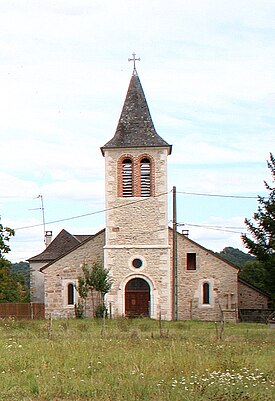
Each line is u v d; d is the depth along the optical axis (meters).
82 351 19.41
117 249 42.34
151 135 43.19
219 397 12.68
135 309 41.81
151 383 13.95
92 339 23.83
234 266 42.88
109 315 41.47
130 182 42.84
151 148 42.72
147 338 25.16
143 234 42.31
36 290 62.09
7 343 22.36
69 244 62.84
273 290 39.03
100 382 14.27
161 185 42.53
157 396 12.87
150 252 42.12
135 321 37.06
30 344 21.98
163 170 42.62
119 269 42.22
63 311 43.66
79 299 42.94
